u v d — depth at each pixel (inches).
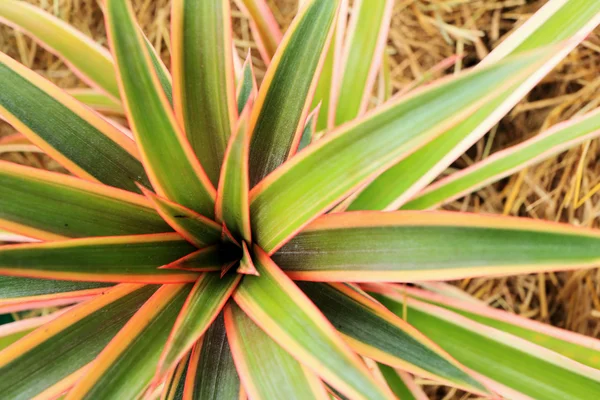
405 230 25.2
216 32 25.8
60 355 25.9
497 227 24.4
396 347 25.9
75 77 41.9
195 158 25.3
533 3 39.0
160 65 29.8
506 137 40.8
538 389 27.5
